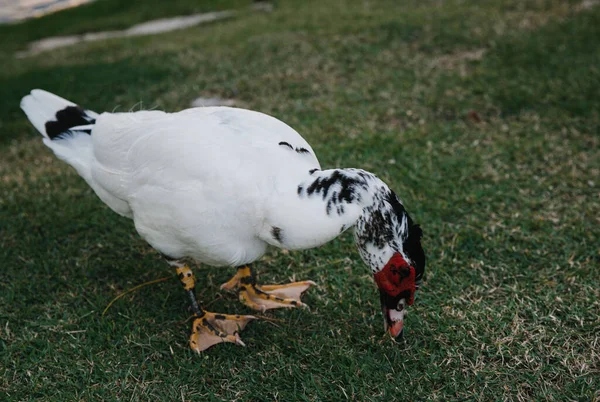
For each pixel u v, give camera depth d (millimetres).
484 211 1120
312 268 1038
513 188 1164
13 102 1680
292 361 877
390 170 1222
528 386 823
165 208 833
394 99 1473
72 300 994
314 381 844
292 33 1952
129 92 1638
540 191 1156
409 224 829
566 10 1894
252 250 857
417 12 2014
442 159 1247
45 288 1018
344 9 2223
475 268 1005
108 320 954
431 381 838
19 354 903
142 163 859
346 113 1424
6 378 865
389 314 855
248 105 1506
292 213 795
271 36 1939
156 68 1781
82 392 841
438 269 1004
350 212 798
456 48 1712
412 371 851
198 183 808
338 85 1567
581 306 917
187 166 815
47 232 1128
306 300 987
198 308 937
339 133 1346
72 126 980
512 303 932
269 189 805
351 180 803
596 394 800
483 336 883
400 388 826
